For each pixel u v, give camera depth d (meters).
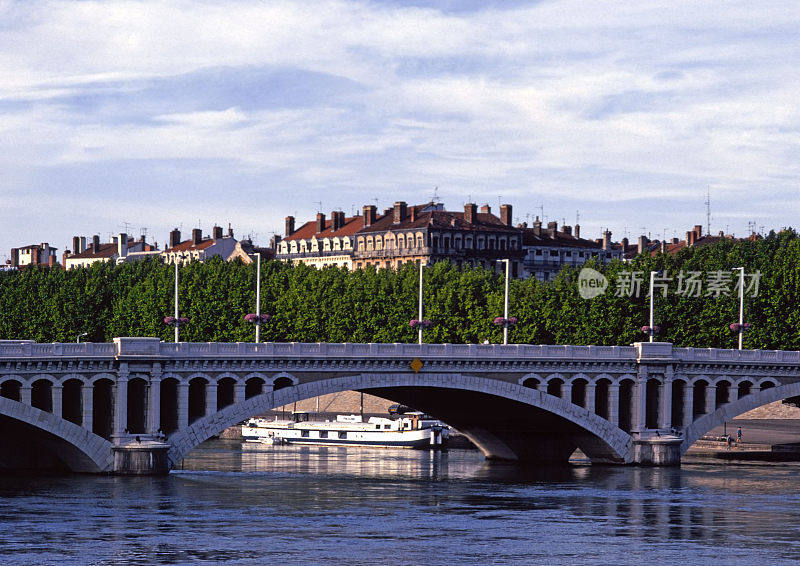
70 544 146.25
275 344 198.38
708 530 163.00
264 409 197.50
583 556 146.75
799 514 175.62
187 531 155.00
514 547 150.62
